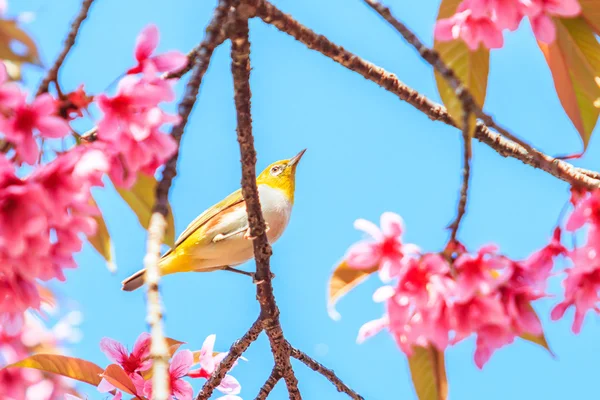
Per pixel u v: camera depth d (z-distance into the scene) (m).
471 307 4.75
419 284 4.75
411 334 4.75
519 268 4.77
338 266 4.77
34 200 4.70
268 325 4.91
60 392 4.89
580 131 4.82
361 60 4.86
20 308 4.75
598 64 4.80
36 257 4.72
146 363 4.86
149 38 4.73
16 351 4.88
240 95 4.82
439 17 4.79
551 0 4.76
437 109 4.88
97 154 4.71
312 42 4.84
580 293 4.79
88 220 4.74
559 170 4.83
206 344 4.92
